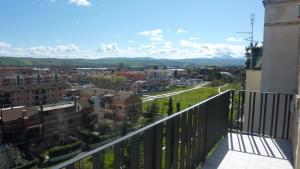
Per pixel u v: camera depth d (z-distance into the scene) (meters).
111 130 37.66
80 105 41.03
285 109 4.55
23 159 28.45
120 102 44.06
